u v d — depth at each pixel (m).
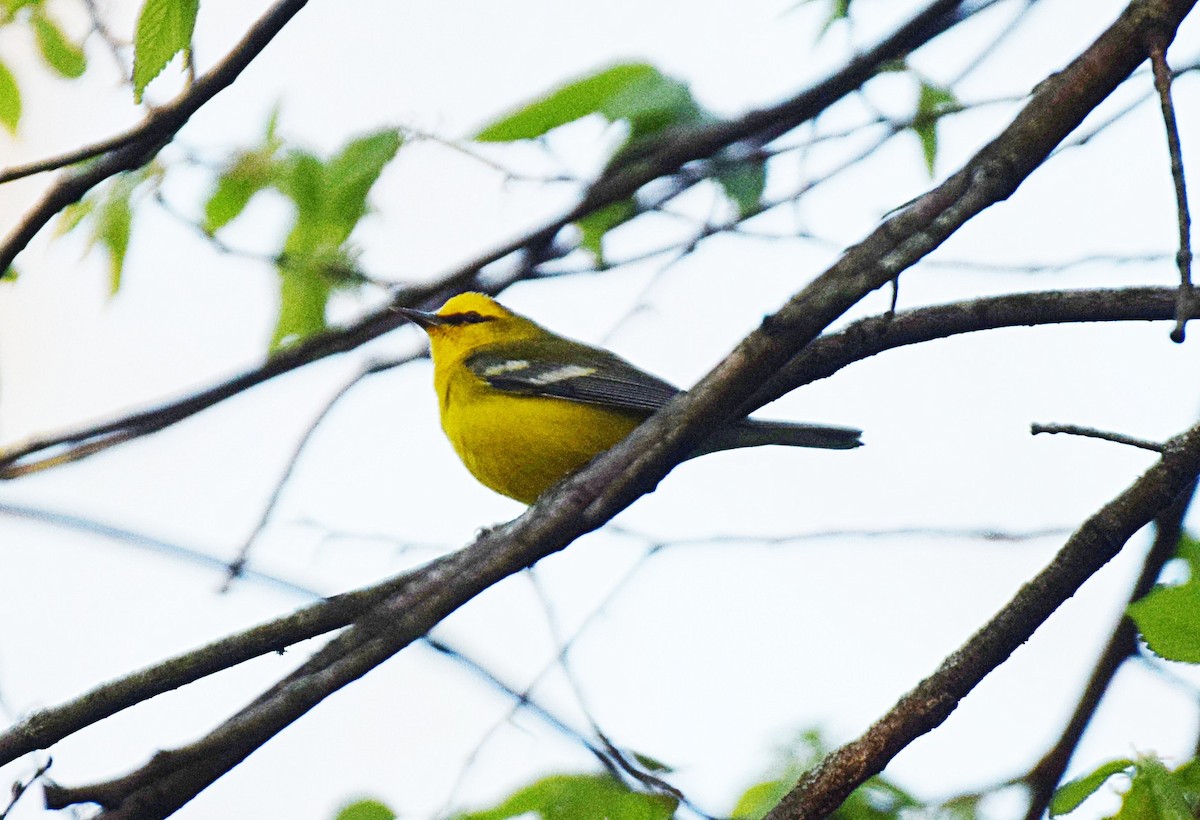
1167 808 7.21
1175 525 10.89
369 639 8.36
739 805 10.51
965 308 9.21
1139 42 8.22
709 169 13.26
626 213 13.48
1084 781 7.47
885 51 12.76
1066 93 8.29
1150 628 7.56
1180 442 8.30
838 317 8.20
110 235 12.24
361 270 13.18
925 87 12.93
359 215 12.62
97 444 12.59
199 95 8.43
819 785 8.28
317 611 8.44
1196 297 8.99
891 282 8.25
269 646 8.36
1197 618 7.48
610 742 9.54
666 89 12.78
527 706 9.62
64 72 11.70
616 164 13.21
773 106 12.91
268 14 8.35
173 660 8.23
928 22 12.67
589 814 9.20
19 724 8.07
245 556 10.68
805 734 10.94
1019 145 8.27
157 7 7.60
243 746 7.94
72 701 8.11
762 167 13.15
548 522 8.66
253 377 12.89
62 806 7.45
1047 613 8.30
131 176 12.31
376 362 11.86
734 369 8.43
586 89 12.66
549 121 12.65
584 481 8.73
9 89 12.05
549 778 9.48
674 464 8.70
